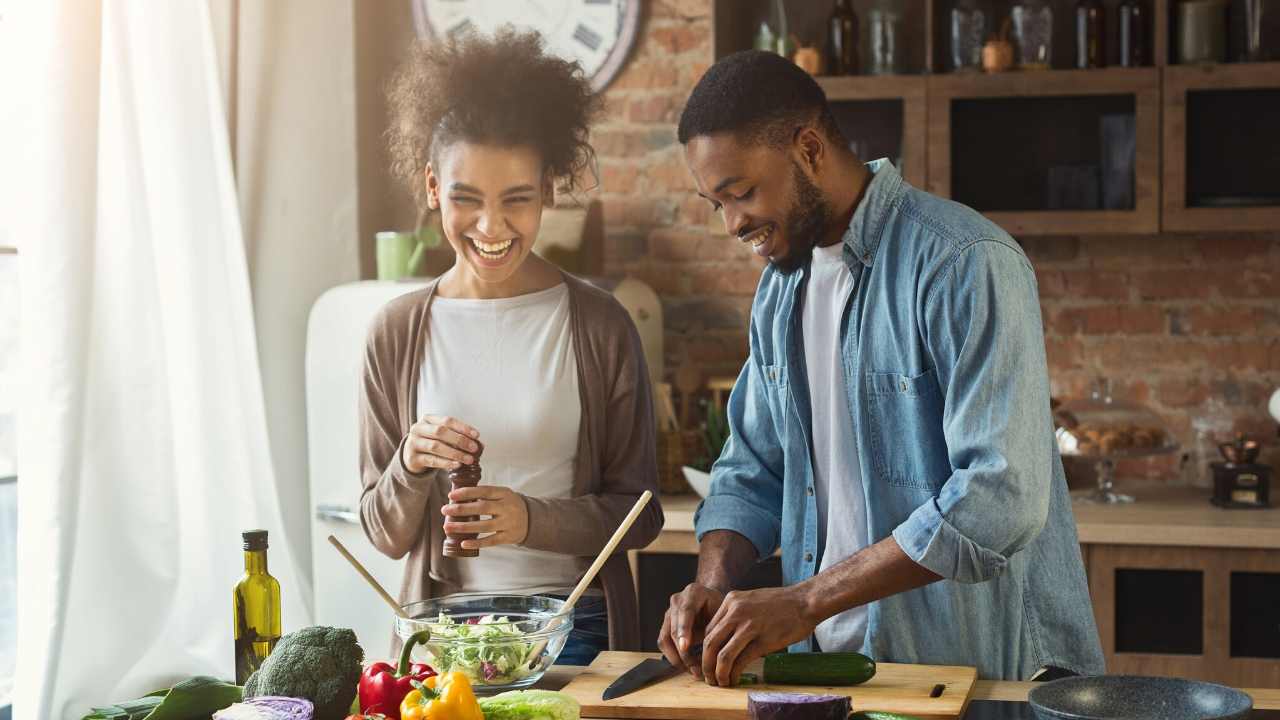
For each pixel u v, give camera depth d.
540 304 2.18
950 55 3.60
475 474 1.98
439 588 2.13
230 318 3.31
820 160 1.86
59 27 2.81
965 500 1.67
